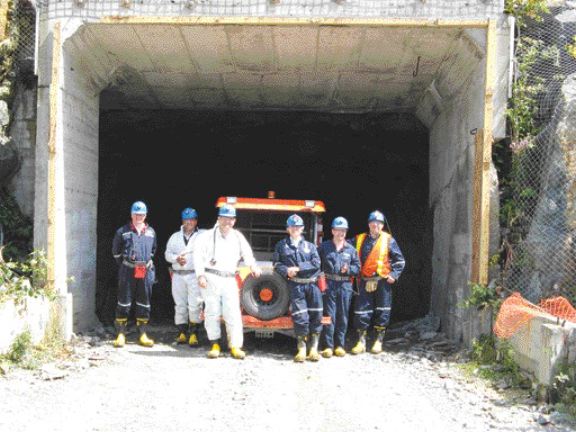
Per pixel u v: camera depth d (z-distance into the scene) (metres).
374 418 6.36
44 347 8.70
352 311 13.25
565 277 8.83
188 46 10.65
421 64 11.00
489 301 8.88
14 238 10.18
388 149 16.39
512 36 9.62
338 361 9.13
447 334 10.89
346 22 9.50
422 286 15.54
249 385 7.48
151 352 9.36
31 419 6.08
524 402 6.96
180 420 6.16
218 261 9.05
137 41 10.48
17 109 10.38
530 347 7.41
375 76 11.74
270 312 9.34
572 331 6.83
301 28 9.91
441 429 6.07
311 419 6.30
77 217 10.45
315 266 9.13
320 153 16.88
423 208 16.55
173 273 10.12
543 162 9.45
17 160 10.29
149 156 17.06
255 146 16.83
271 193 10.43
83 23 9.73
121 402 6.72
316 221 10.32
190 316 9.84
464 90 10.52
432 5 9.60
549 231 9.00
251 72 11.71
